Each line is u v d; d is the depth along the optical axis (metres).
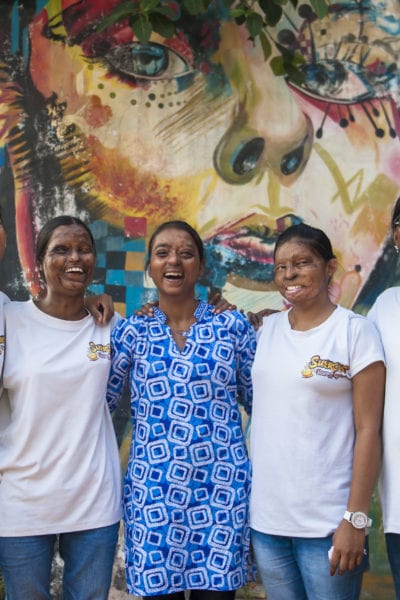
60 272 3.02
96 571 2.96
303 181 4.27
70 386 2.93
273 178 4.27
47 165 4.30
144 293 4.29
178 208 4.29
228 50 4.27
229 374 3.04
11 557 2.90
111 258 4.29
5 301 3.11
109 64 4.29
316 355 2.79
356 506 2.71
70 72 4.29
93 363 2.99
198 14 4.27
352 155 4.27
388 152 4.27
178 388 2.96
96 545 2.95
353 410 2.82
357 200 4.27
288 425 2.78
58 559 4.20
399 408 2.75
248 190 4.27
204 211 4.29
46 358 2.93
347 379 2.79
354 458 2.76
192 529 2.93
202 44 4.28
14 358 2.96
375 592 4.16
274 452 2.81
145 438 2.96
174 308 3.15
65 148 4.30
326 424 2.77
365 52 4.29
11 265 4.30
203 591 2.99
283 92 4.27
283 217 4.27
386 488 2.79
